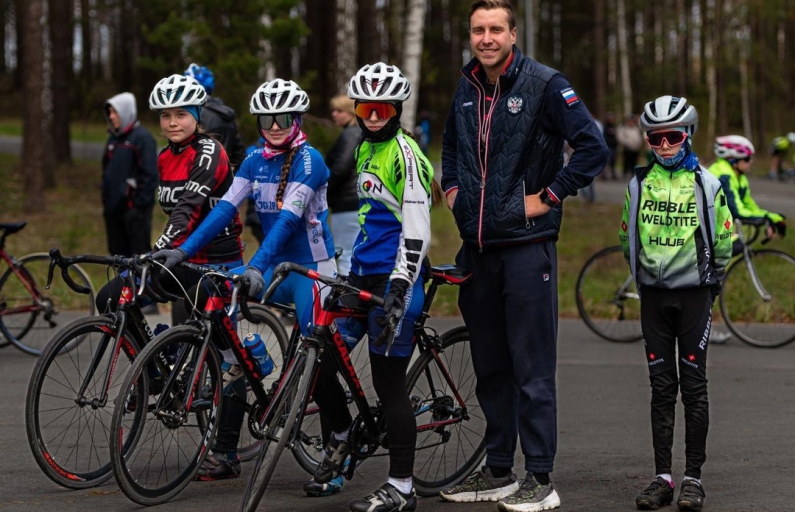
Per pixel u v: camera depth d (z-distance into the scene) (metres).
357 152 6.20
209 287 6.39
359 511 5.96
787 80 72.38
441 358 6.76
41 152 24.97
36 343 11.16
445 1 66.19
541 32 78.56
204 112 9.96
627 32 76.81
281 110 6.45
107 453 6.75
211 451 6.99
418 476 6.69
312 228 6.75
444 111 72.94
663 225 6.48
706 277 6.45
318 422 6.86
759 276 12.96
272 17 26.52
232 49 24.86
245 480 7.00
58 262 6.41
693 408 6.43
